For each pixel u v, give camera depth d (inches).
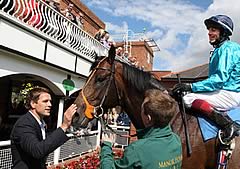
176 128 118.7
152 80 128.0
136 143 69.6
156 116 70.6
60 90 320.2
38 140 87.2
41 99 93.5
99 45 410.6
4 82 375.6
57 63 300.5
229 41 119.6
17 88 395.2
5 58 235.1
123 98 131.7
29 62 264.5
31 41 257.6
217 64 117.3
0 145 215.8
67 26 319.6
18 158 88.3
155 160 67.3
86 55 365.7
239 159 112.3
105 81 131.7
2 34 221.9
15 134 88.0
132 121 131.9
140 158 67.0
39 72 280.5
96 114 132.2
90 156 345.7
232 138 108.9
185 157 116.0
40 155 82.6
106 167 74.7
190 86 122.4
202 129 116.7
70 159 330.0
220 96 118.3
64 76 327.6
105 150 82.6
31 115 92.6
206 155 115.5
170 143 72.1
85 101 132.3
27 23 248.7
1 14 216.7
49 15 286.2
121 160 70.6
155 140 70.1
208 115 114.6
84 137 370.9
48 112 95.8
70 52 327.0
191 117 121.3
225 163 110.3
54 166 283.6
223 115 113.7
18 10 239.9
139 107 126.4
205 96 120.5
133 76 127.9
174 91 126.2
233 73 117.1
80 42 349.1
